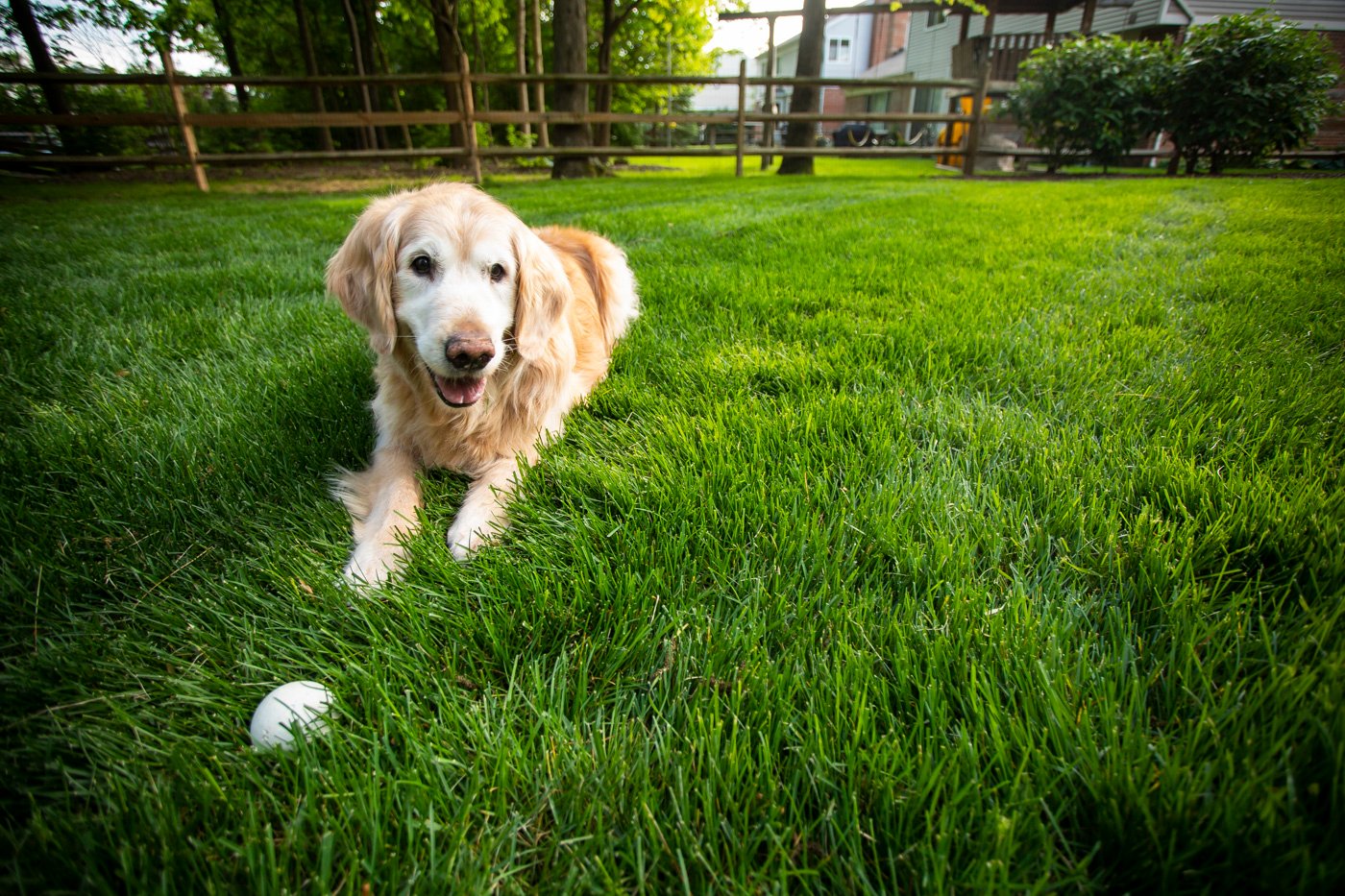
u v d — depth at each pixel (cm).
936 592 136
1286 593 126
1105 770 94
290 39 1948
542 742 106
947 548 143
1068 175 1181
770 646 129
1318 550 136
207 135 1645
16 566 147
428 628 132
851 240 502
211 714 116
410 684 120
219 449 197
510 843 92
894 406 214
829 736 105
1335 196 695
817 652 123
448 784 101
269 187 1060
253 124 952
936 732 104
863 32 4028
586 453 201
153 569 149
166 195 923
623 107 2194
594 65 2092
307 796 94
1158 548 139
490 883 87
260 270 424
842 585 137
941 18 2441
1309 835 83
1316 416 194
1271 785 89
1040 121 1153
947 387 237
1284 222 534
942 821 88
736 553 150
